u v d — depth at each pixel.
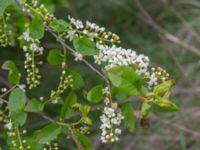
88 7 2.22
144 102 0.70
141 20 2.22
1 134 1.32
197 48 2.12
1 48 1.83
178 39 2.06
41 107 0.72
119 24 2.22
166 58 2.07
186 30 2.18
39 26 0.70
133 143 1.90
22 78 1.79
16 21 1.06
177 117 1.85
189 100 1.94
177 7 2.31
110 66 0.71
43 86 1.89
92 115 1.52
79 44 0.72
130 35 2.17
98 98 0.71
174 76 2.03
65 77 0.74
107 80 0.71
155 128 1.88
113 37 0.73
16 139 0.73
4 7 0.73
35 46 0.74
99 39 0.73
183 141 1.71
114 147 1.90
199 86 2.00
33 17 0.73
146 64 0.72
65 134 0.74
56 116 1.68
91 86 1.80
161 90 0.70
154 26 2.06
